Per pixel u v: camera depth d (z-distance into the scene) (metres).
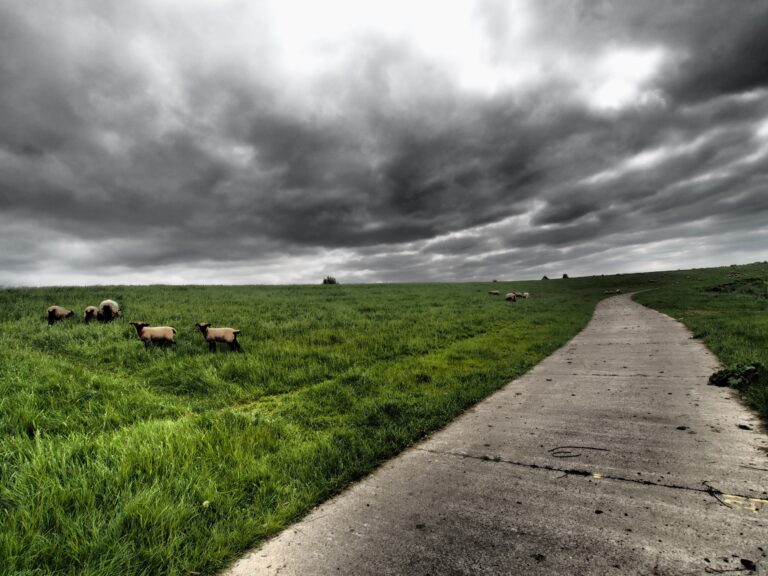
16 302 15.81
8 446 4.32
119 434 4.86
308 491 3.84
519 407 6.21
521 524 3.07
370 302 24.20
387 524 3.24
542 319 18.44
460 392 7.08
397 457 4.66
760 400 5.19
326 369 8.80
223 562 2.88
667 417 5.18
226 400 7.22
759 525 2.82
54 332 10.83
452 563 2.68
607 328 15.05
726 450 4.05
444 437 5.20
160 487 3.63
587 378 7.66
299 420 6.04
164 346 10.19
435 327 14.58
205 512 3.45
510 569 2.57
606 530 2.90
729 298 22.53
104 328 11.65
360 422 5.78
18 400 5.61
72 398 6.18
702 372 7.25
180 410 6.48
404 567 2.68
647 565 2.50
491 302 26.48
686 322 13.71
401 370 8.76
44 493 3.36
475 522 3.15
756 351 7.51
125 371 8.56
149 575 2.76
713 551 2.58
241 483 3.93
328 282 48.56
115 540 2.91
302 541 3.10
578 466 4.00
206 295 23.50
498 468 4.11
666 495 3.31
